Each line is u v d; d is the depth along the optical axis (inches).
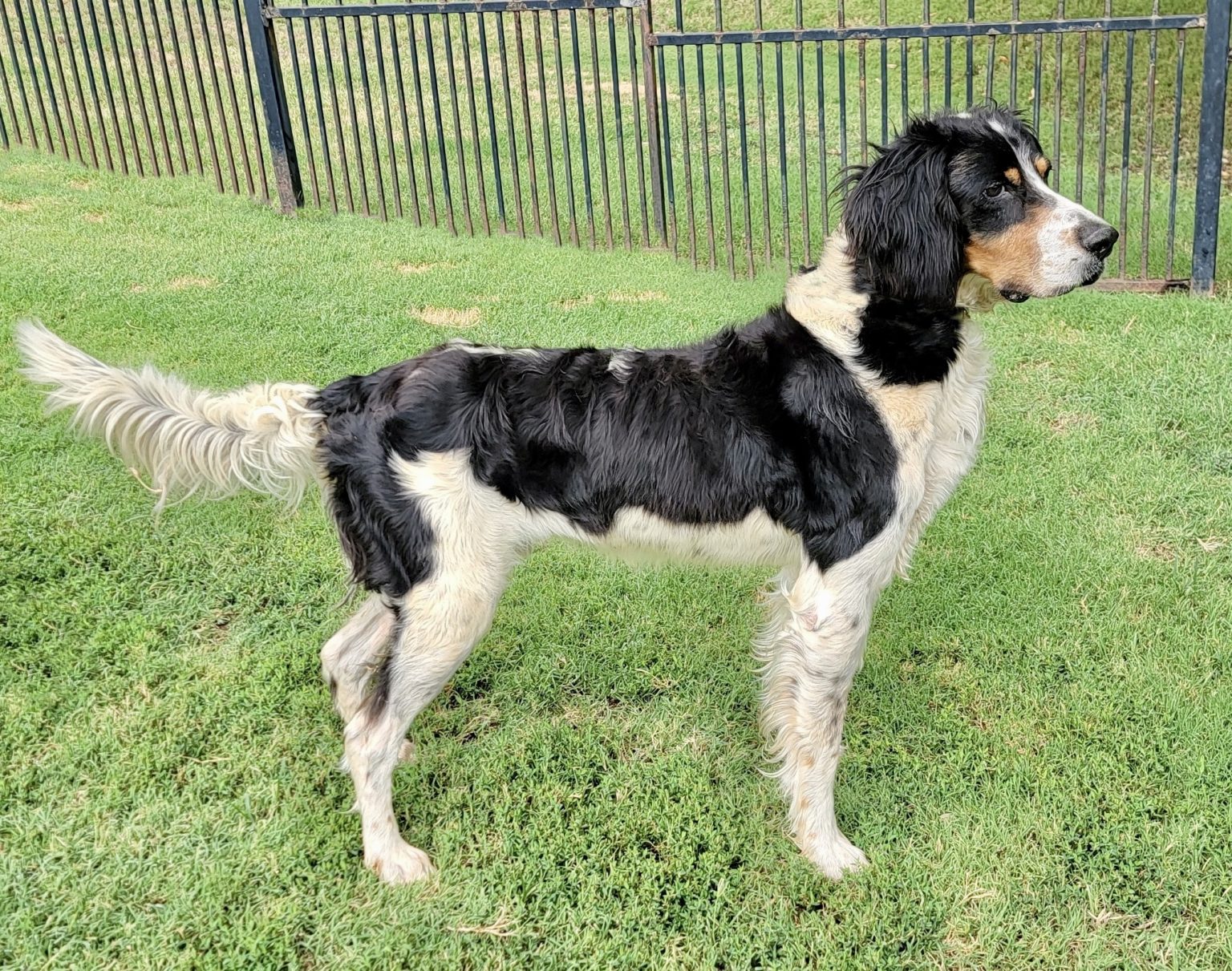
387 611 45.2
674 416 40.7
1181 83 89.7
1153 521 62.6
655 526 42.0
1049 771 45.6
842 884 41.0
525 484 40.7
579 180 127.9
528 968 37.5
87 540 57.7
